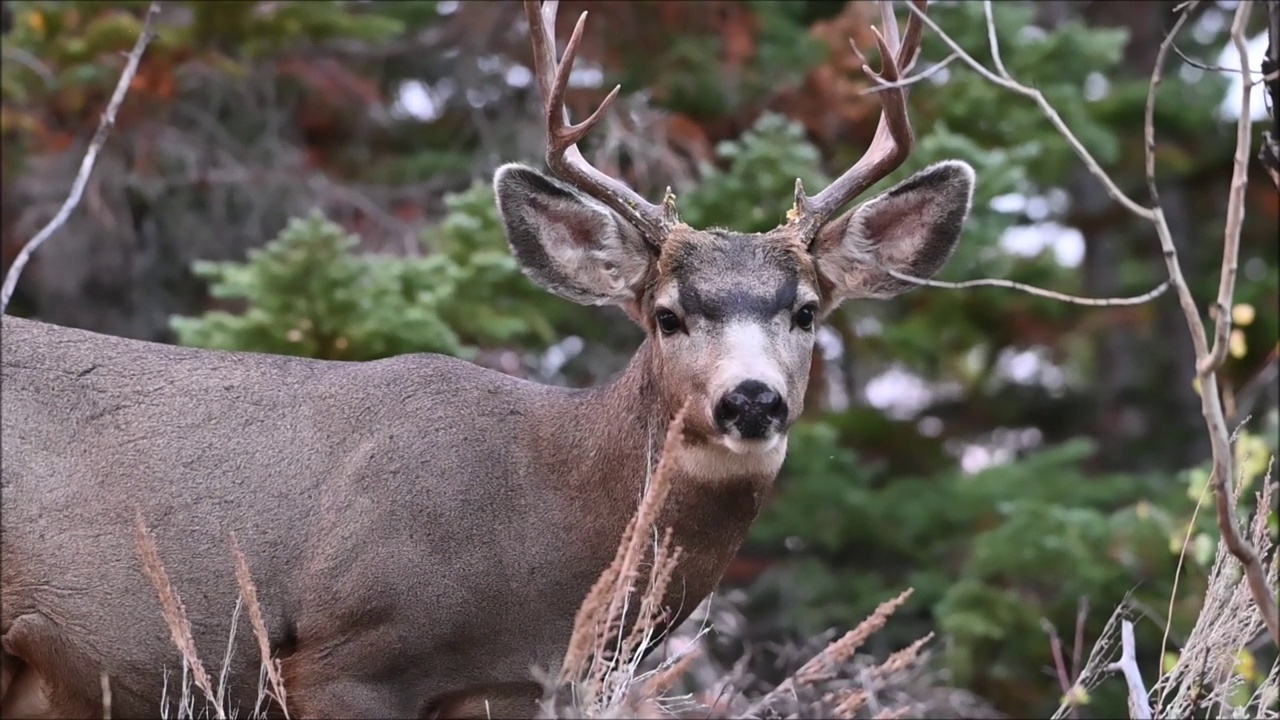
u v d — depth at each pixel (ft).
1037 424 80.79
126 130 53.52
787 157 47.88
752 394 27.53
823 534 55.47
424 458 29.45
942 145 48.60
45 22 48.85
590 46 54.34
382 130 58.85
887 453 64.34
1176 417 81.35
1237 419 51.21
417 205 55.31
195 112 55.62
